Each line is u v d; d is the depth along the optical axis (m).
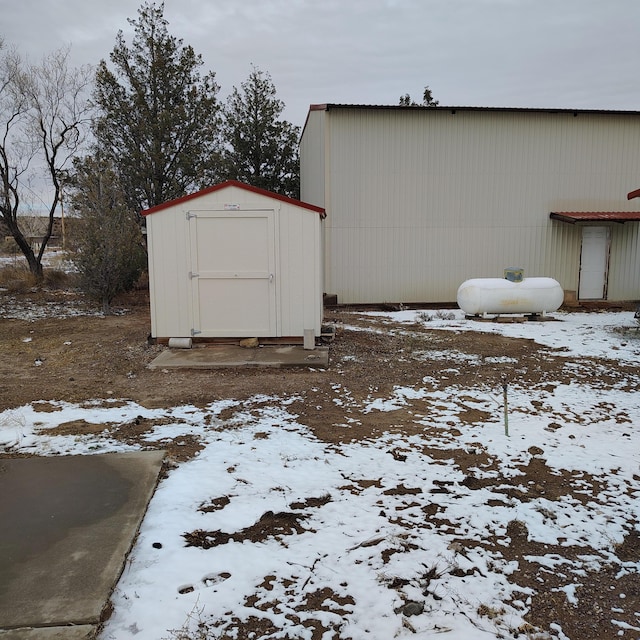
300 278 8.14
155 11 17.30
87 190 12.66
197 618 2.44
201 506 3.45
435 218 14.29
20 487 3.60
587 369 7.24
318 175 14.70
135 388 6.27
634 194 11.52
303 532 3.18
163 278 8.19
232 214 8.02
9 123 16.55
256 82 20.92
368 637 2.35
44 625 2.34
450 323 11.22
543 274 14.84
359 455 4.30
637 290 15.23
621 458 4.30
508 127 14.20
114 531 3.07
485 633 2.37
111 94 17.20
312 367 7.21
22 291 15.95
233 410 5.42
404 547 3.02
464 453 4.38
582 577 2.80
